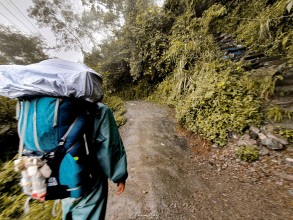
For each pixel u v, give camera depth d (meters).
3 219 2.29
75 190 1.14
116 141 1.30
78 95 1.07
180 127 5.39
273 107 4.18
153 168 3.48
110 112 1.29
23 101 1.10
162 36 9.09
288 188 2.76
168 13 9.88
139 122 6.14
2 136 3.83
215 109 4.59
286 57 5.46
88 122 1.15
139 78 11.09
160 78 10.17
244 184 3.03
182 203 2.67
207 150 4.16
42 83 1.02
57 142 1.06
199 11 10.70
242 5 8.97
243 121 4.07
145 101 9.13
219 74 5.49
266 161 3.38
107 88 11.38
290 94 4.38
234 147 3.88
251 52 6.64
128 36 9.60
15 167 1.05
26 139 1.07
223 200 2.72
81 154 1.12
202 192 2.92
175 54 7.72
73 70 1.16
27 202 1.25
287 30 6.00
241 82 4.96
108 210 2.57
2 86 1.04
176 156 4.05
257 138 3.77
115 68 11.36
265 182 2.98
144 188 2.94
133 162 3.82
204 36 7.87
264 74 5.01
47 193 1.08
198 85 5.72
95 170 1.30
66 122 1.07
